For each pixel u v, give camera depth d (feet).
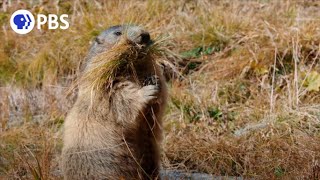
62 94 109.40
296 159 77.97
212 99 101.45
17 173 81.00
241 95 102.53
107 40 73.31
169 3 124.67
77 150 70.38
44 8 130.82
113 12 122.21
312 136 85.87
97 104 69.72
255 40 109.91
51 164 81.46
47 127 100.42
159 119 70.69
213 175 80.18
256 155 81.56
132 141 70.08
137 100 67.87
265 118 94.53
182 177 79.61
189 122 98.22
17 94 113.70
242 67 106.42
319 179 72.13
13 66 118.52
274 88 101.86
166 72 108.78
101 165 69.77
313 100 98.32
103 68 69.15
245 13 120.67
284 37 107.76
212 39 114.83
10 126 104.63
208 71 109.50
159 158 72.38
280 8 119.03
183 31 117.70
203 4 123.24
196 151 85.20
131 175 70.18
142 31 70.49
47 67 115.24
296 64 102.22
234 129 94.58
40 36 124.47
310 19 112.98
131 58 69.62
